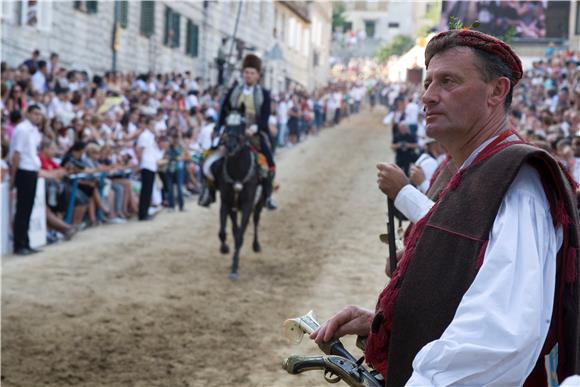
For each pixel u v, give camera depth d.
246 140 9.97
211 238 12.52
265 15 37.78
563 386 1.43
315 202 17.03
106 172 13.14
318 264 10.54
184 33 27.66
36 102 13.37
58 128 12.68
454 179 1.92
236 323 7.34
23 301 7.84
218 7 30.94
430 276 1.84
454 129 1.95
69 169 11.98
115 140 14.37
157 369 5.96
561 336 1.80
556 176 1.79
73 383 5.60
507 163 1.81
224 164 9.91
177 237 12.41
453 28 2.17
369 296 8.65
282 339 6.84
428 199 2.52
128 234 12.42
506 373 1.62
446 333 1.68
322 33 54.62
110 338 6.71
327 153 26.53
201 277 9.48
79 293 8.31
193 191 17.80
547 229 1.78
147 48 24.41
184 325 7.21
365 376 2.08
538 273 1.68
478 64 1.92
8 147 11.00
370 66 60.72
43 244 11.11
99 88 16.98
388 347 2.00
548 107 19.22
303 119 31.23
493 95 1.95
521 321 1.62
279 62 40.62
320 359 2.17
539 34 28.44
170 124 18.08
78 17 19.78
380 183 2.56
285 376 5.86
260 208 11.15
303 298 8.49
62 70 16.41
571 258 1.78
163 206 15.66
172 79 23.72
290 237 12.80
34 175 10.35
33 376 5.70
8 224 10.45
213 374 5.88
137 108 16.27
